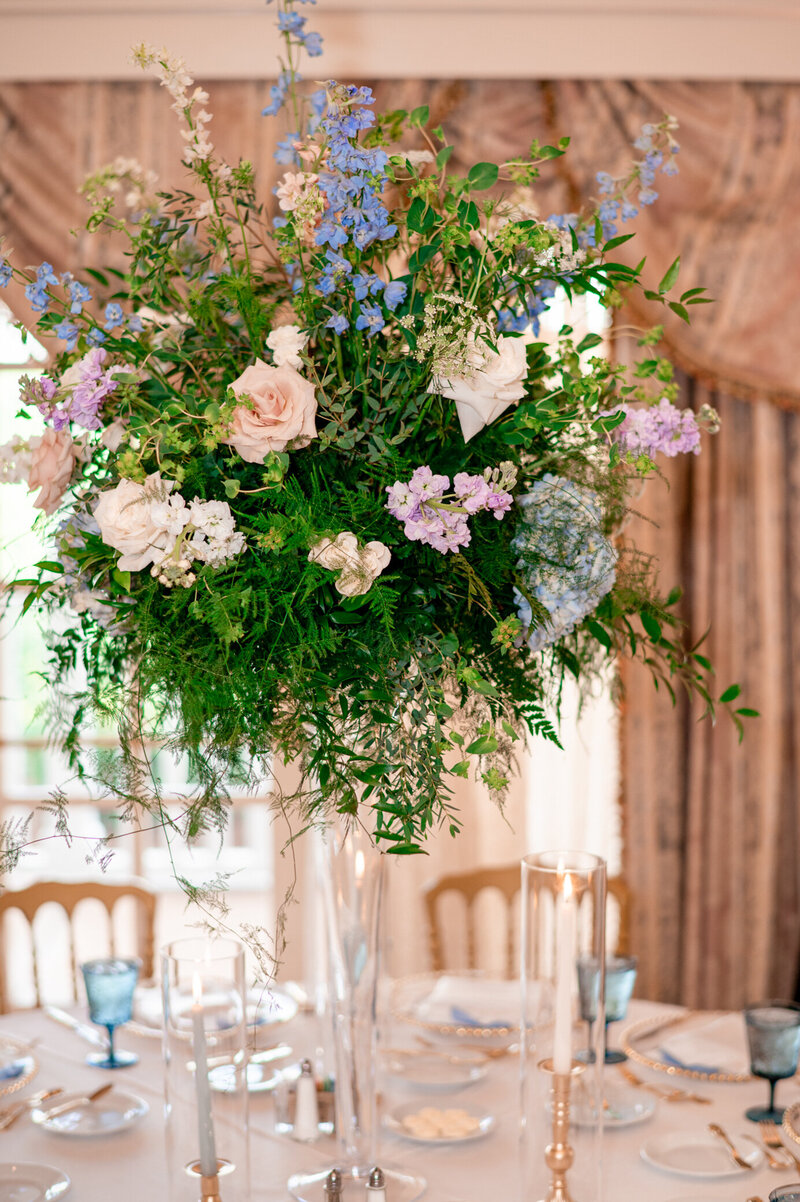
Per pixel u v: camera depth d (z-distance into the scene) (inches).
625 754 124.0
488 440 51.2
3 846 49.3
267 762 50.0
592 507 51.5
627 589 57.0
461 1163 60.4
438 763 47.8
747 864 125.5
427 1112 65.5
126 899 175.5
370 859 56.5
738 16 121.1
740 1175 58.9
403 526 49.4
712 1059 72.0
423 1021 78.9
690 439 55.3
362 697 47.9
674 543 124.0
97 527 51.4
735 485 124.0
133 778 49.0
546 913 51.3
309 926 103.0
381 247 52.9
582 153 121.3
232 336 55.5
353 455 50.3
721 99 121.8
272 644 48.3
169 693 48.8
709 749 124.5
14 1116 65.6
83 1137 63.2
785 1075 63.8
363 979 57.1
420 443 51.6
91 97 121.4
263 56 120.3
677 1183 58.3
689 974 125.3
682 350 120.6
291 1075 70.2
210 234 54.4
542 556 50.8
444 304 48.6
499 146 122.1
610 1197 56.8
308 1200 55.8
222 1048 49.9
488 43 121.4
